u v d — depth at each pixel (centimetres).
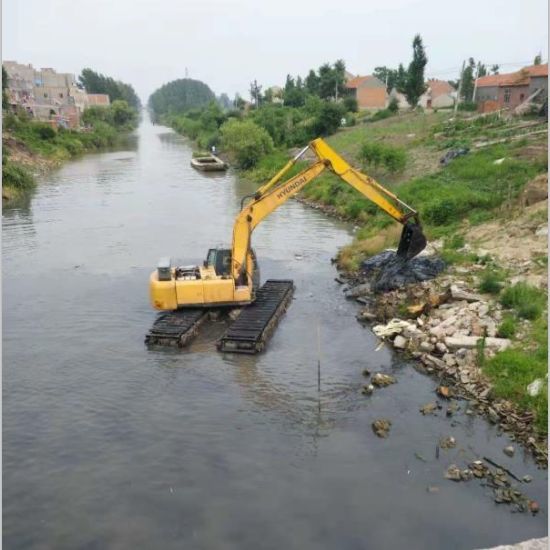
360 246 2614
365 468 1152
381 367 1574
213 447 1226
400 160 3888
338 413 1351
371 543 964
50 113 10412
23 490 1098
